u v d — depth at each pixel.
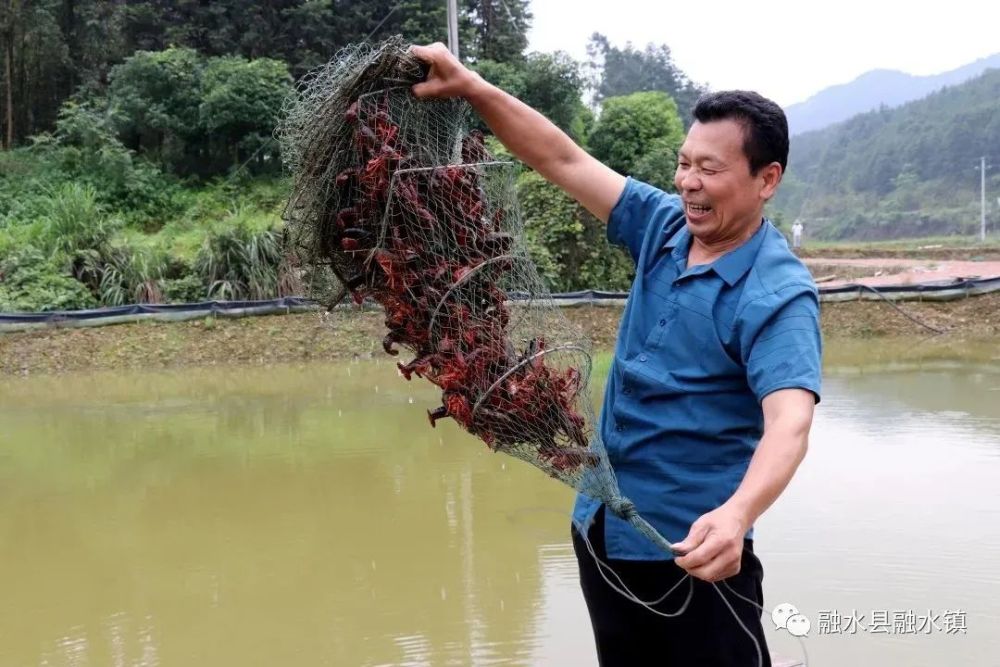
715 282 2.09
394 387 10.46
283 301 13.39
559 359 2.18
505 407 2.09
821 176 87.75
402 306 2.16
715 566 1.74
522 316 2.21
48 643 4.17
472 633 4.08
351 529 5.59
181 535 5.60
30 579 4.98
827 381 9.93
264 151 21.31
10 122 23.70
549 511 5.82
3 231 15.66
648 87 56.41
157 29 25.06
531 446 2.17
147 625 4.34
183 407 9.55
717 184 2.03
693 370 2.11
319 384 10.79
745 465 2.13
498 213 2.26
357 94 2.19
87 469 7.14
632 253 2.43
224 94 20.72
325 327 13.09
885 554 4.71
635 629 2.28
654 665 2.30
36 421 8.98
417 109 2.25
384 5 23.91
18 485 6.74
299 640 4.11
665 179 20.61
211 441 7.95
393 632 4.13
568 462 2.10
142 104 21.20
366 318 13.15
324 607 4.46
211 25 24.42
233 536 5.55
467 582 4.68
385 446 7.59
